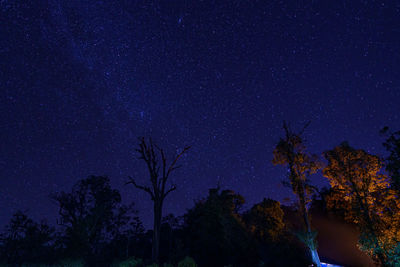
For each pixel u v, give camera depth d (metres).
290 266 22.05
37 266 19.17
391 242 16.53
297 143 24.45
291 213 29.83
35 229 22.48
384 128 14.94
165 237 35.56
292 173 23.59
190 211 33.25
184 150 21.61
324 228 29.25
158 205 19.81
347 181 20.61
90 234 29.81
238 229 26.02
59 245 21.28
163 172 20.86
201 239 27.28
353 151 20.89
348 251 26.30
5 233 22.16
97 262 21.78
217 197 28.69
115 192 38.59
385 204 18.23
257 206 27.77
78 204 34.78
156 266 16.64
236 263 23.47
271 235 25.78
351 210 20.61
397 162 14.54
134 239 40.38
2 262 19.81
